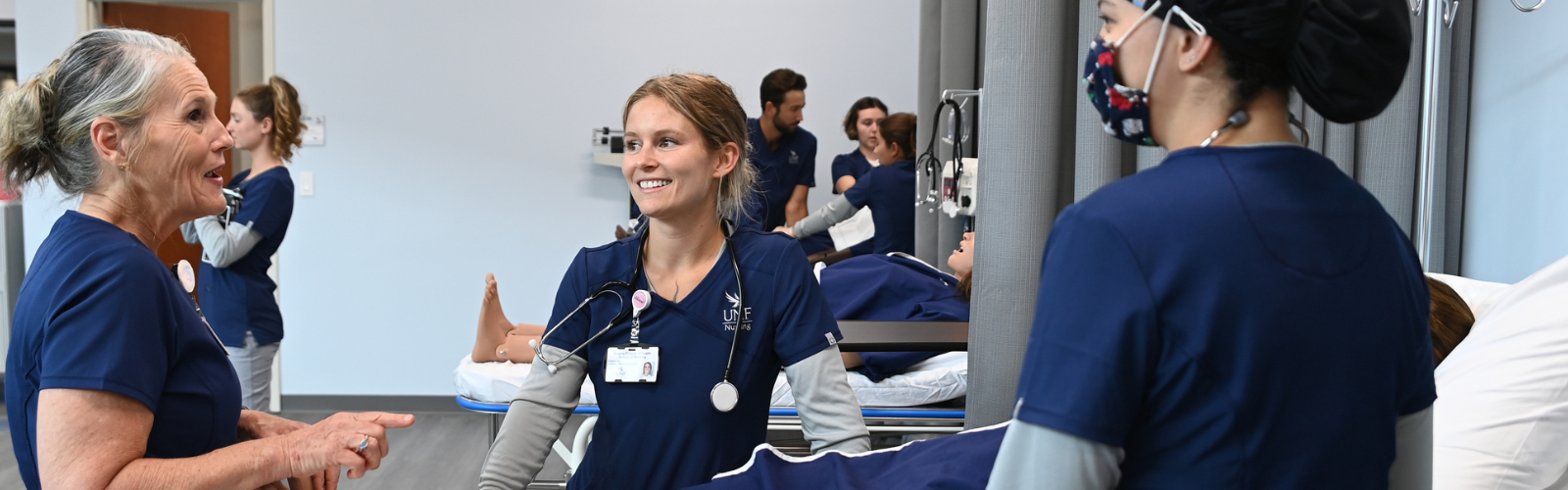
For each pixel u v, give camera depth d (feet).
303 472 3.24
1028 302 5.32
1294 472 2.10
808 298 4.01
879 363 6.68
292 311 13.79
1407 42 2.10
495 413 7.04
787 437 6.79
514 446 3.98
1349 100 2.08
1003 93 5.32
